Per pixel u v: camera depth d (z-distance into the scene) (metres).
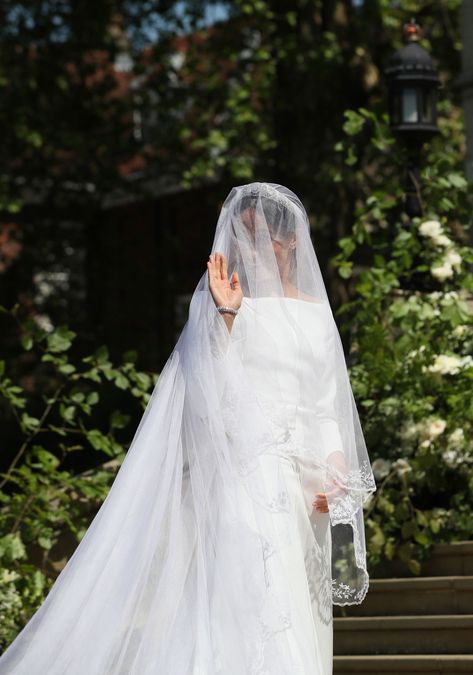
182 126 44.50
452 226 23.66
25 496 19.28
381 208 22.30
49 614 12.52
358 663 16.53
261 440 12.32
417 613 16.98
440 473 18.20
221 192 45.69
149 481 12.79
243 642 11.73
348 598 13.80
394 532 17.98
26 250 51.44
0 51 46.41
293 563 12.24
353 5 42.09
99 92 47.75
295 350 12.92
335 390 13.09
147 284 52.94
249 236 13.43
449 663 15.74
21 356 48.53
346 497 12.77
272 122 43.19
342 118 40.06
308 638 12.02
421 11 42.34
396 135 23.17
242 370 12.71
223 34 43.28
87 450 35.22
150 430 12.98
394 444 18.94
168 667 11.80
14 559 18.31
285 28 42.41
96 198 51.00
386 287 20.30
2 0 46.62
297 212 13.58
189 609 12.16
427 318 19.69
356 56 40.41
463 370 18.31
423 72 23.09
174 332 52.22
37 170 48.56
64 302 51.53
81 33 46.41
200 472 12.55
